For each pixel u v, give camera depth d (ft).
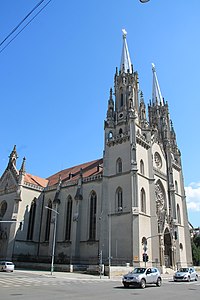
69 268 191.62
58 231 241.55
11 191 271.90
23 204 257.55
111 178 223.30
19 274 163.94
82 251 216.54
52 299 64.23
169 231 230.07
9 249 236.02
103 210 211.82
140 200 209.77
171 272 213.66
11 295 70.74
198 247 328.49
